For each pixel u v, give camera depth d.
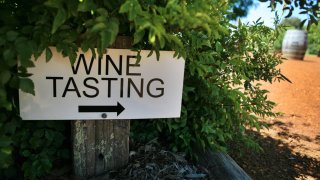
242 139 2.40
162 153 2.07
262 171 2.69
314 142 3.39
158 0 1.34
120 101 1.55
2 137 1.24
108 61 1.49
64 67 1.46
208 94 1.99
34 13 1.30
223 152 2.16
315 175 2.71
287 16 1.64
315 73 8.13
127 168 1.87
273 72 2.68
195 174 1.97
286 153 3.07
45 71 1.45
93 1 1.19
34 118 1.48
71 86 1.49
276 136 3.48
